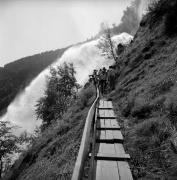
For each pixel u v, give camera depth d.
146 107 8.26
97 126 7.88
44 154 11.15
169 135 5.52
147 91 10.38
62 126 12.91
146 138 6.04
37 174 8.99
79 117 12.79
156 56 15.88
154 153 5.14
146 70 14.65
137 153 5.45
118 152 5.49
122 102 11.90
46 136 14.61
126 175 4.31
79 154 2.85
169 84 9.30
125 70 18.48
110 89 17.84
